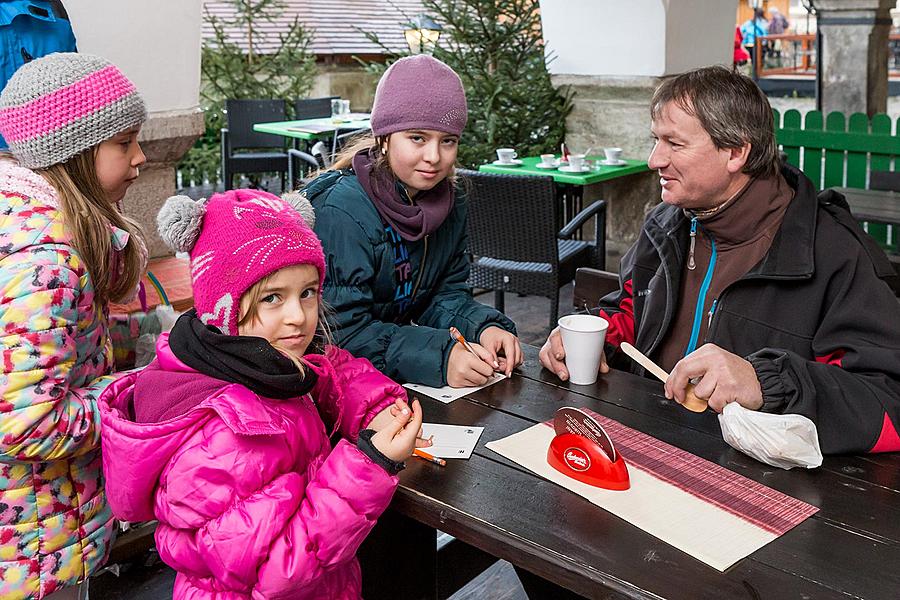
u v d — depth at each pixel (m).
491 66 6.21
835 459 1.57
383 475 1.29
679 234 2.06
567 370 1.95
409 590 2.01
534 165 5.50
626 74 5.75
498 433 1.70
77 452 1.61
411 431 1.32
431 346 1.92
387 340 1.96
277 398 1.35
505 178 4.24
